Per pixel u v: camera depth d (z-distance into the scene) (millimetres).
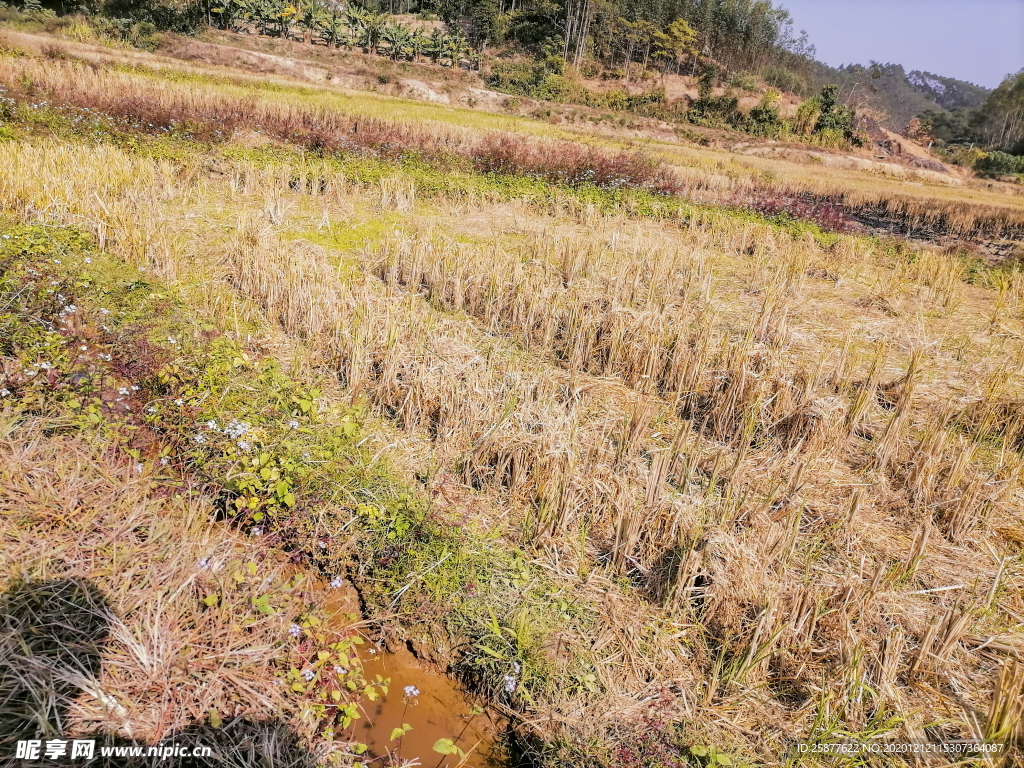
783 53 68250
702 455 5113
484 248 8727
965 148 57719
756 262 10164
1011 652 3527
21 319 4816
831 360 6789
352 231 9109
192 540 3387
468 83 38531
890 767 2900
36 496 3365
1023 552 4414
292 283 6266
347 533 3873
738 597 3547
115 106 12516
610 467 4680
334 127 15195
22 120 11117
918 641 3574
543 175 13898
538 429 4875
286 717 2756
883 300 8867
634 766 2830
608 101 42656
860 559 4184
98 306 5426
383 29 39906
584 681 3184
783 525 4367
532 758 2920
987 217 16734
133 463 3865
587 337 6281
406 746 2922
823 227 13523
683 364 5805
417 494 4281
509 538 4059
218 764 2506
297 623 3227
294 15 37906
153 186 9078
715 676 3195
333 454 4434
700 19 59281
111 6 32125
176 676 2727
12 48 21203
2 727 2391
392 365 5172
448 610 3488
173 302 5965
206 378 4777
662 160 18688
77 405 4074
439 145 14891
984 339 8023
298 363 5512
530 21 54000
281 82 25797
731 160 24594
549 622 3480
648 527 3959
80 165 8977
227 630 2984
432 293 7332
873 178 27562
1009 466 5137
